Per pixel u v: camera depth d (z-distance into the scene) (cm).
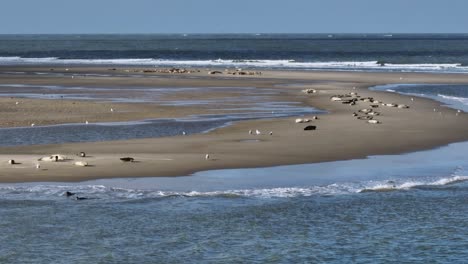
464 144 9362
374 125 10906
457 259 5025
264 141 9250
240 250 5144
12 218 5803
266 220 5884
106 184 6862
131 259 4925
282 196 6638
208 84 19212
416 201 6575
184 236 5438
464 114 12575
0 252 5006
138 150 8469
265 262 4919
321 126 10725
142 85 18662
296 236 5491
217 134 9875
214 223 5778
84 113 12100
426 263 4944
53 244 5203
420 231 5666
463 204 6488
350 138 9606
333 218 5988
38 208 6097
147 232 5516
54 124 10850
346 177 7381
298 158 8206
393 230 5684
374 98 15475
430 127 10800
